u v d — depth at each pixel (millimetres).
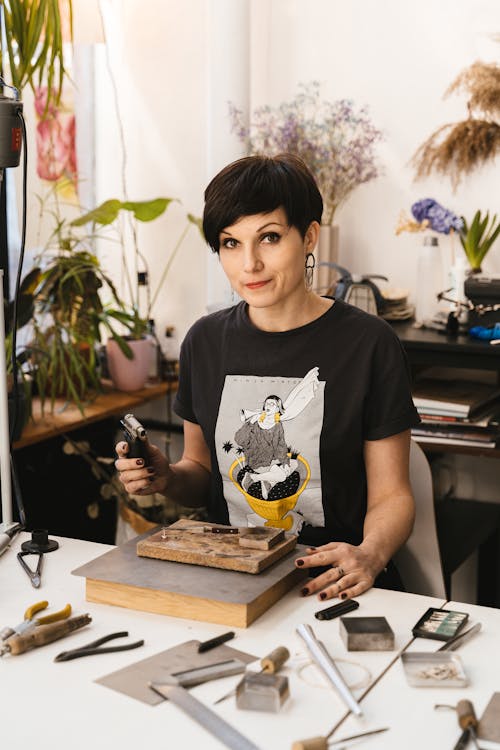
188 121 3146
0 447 1637
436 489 2850
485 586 2781
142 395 2916
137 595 1289
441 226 2752
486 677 1118
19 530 1645
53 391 2584
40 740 977
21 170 2910
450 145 2787
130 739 978
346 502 1698
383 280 2928
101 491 2852
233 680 1102
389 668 1140
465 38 2729
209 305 2889
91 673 1114
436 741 978
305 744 937
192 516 2799
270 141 2938
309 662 1146
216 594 1247
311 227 1627
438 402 2510
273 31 2953
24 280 2473
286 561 1378
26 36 2326
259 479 1691
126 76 3191
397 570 1740
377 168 2879
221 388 1726
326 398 1662
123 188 3252
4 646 1163
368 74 2857
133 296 3312
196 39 3086
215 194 1525
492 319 2477
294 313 1688
